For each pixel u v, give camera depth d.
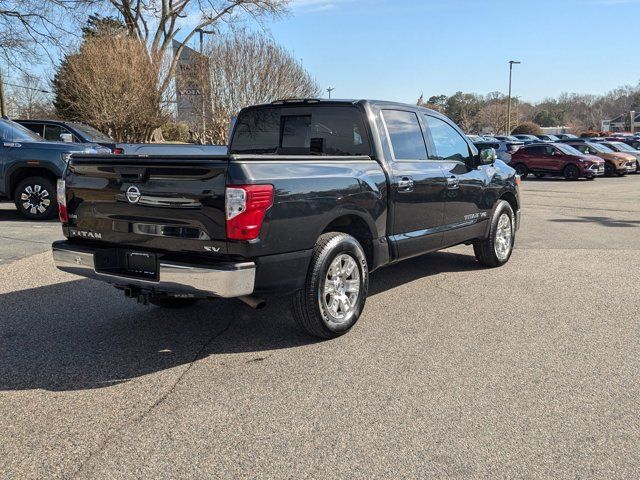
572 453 2.96
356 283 4.74
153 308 5.49
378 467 2.85
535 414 3.38
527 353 4.33
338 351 4.38
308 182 4.21
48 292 6.00
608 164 27.33
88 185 4.38
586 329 4.87
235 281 3.75
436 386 3.76
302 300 4.36
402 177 5.25
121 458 2.93
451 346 4.47
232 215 3.74
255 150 5.93
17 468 2.84
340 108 5.31
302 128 5.59
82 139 13.83
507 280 6.58
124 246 4.29
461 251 8.43
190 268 3.81
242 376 3.93
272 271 3.99
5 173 10.47
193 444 3.06
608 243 9.05
